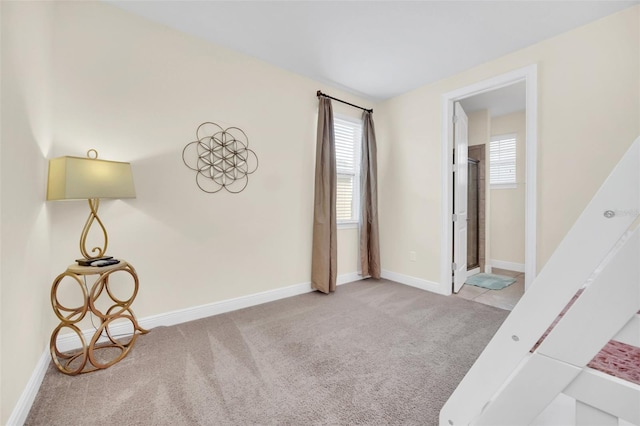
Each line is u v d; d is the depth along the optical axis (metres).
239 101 2.68
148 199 2.21
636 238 0.58
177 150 2.35
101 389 1.50
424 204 3.36
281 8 2.08
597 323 0.62
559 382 0.68
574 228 0.66
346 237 3.65
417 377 1.62
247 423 1.27
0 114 1.10
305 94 3.16
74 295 1.95
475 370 0.87
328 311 2.63
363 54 2.69
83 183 1.61
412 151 3.49
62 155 1.88
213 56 2.53
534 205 2.48
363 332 2.19
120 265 1.80
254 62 2.77
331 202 3.22
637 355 1.00
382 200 3.86
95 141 1.99
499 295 3.11
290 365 1.74
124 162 1.92
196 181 2.45
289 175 3.05
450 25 2.25
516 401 0.76
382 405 1.39
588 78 2.22
